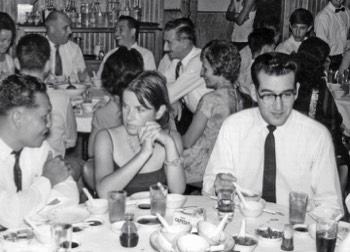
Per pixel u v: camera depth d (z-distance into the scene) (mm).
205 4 8523
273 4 8023
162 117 2434
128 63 2998
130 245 1756
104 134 2488
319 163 2416
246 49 5605
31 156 2307
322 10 7230
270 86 2256
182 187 2441
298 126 2424
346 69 5852
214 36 8664
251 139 2479
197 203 2223
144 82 2295
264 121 2457
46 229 1760
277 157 2422
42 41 3615
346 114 4719
